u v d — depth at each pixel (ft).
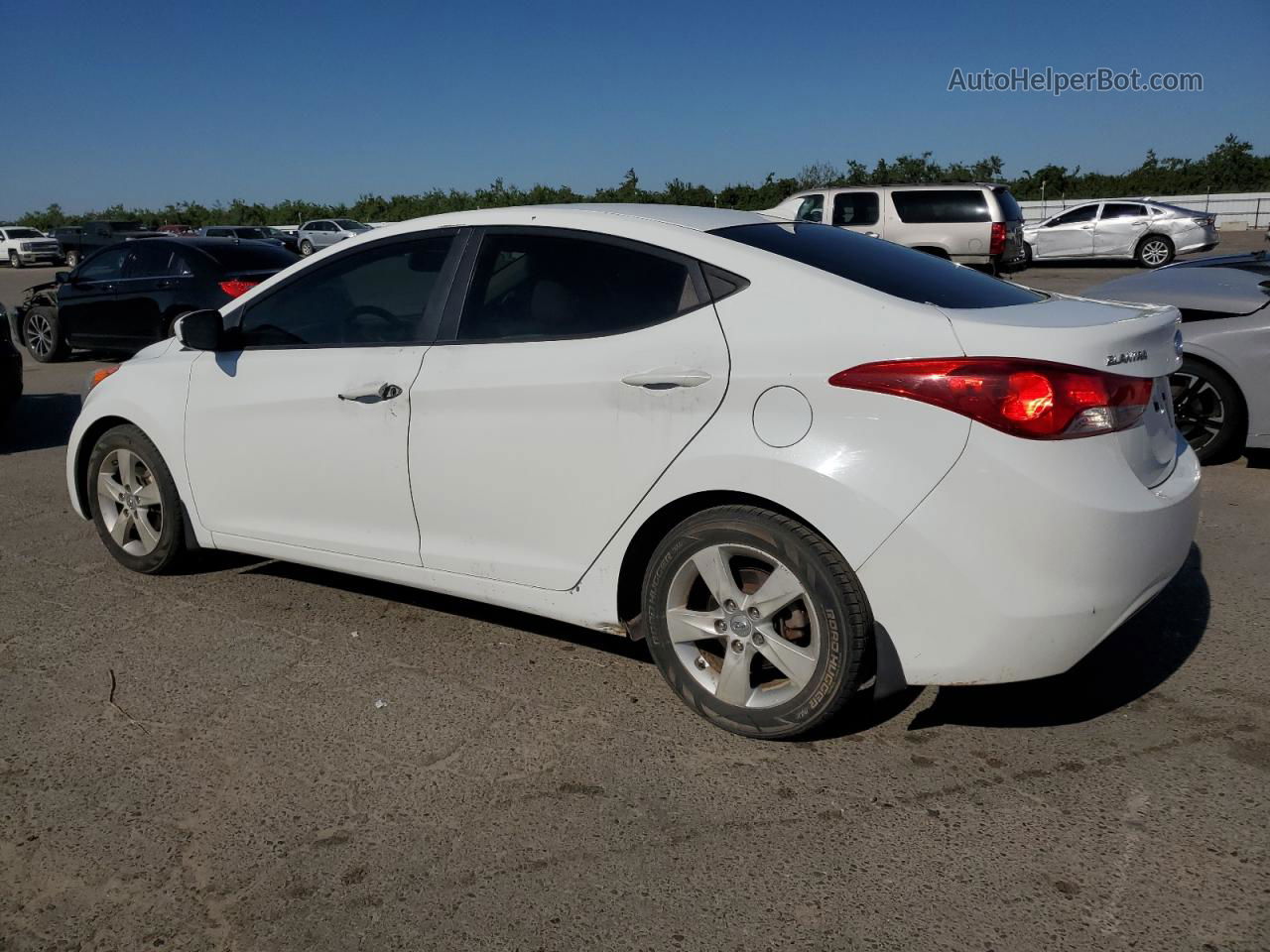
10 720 11.11
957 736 10.43
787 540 9.60
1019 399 8.83
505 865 8.54
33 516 19.02
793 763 10.00
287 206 189.26
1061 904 7.90
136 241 36.50
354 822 9.18
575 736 10.61
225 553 16.42
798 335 9.61
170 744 10.59
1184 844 8.59
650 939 7.64
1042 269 81.00
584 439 10.59
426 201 161.79
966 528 8.93
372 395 12.10
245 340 13.75
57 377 36.91
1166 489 9.89
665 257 10.61
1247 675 11.62
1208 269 21.49
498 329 11.46
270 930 7.83
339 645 12.94
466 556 11.80
